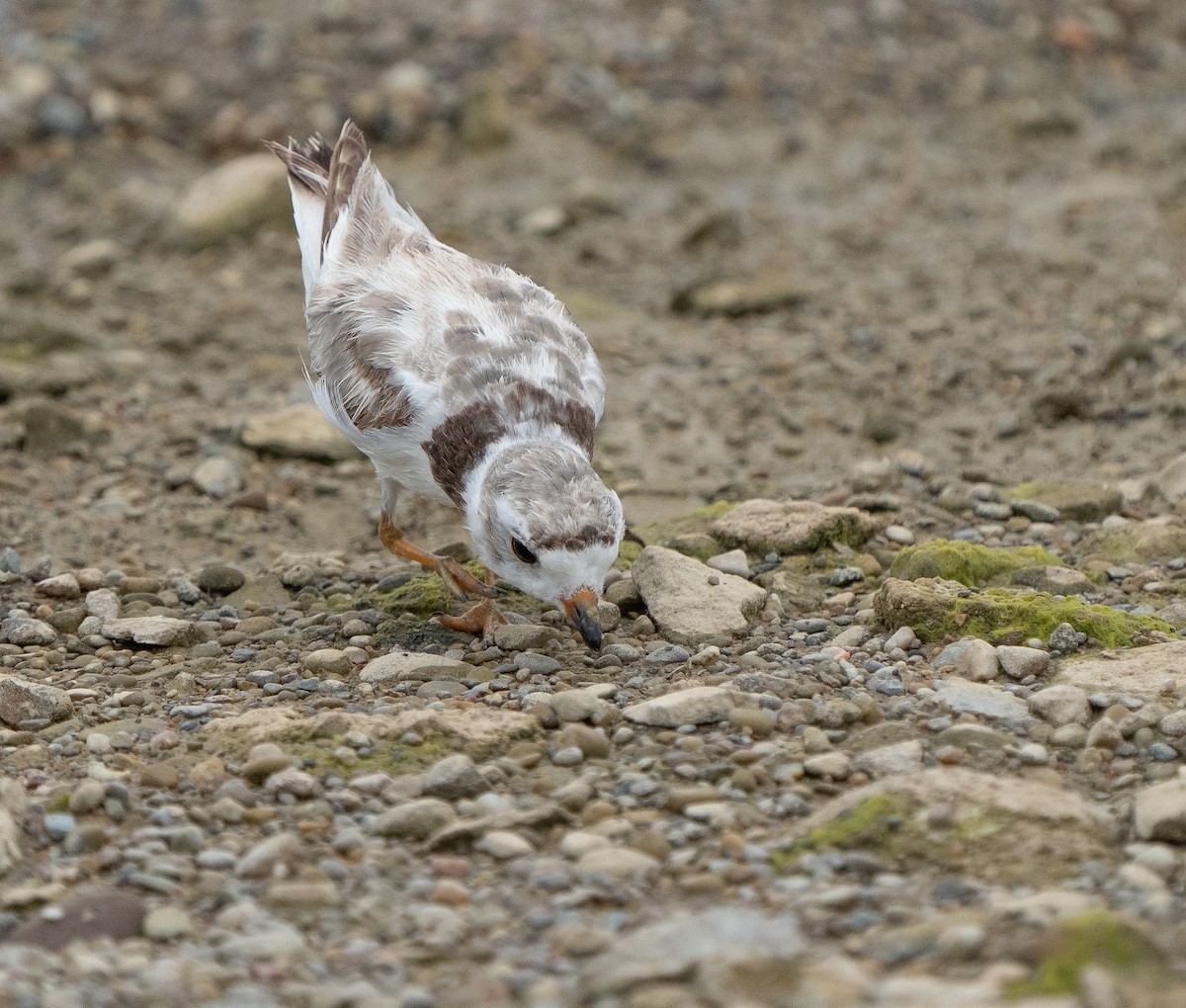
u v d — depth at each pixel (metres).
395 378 10.30
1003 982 6.37
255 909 7.32
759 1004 6.27
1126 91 26.73
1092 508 12.73
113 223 21.38
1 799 8.11
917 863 7.53
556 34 26.34
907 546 12.10
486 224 21.64
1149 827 7.66
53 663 10.60
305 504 13.88
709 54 26.34
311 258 12.07
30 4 26.42
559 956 6.84
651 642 10.49
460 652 10.48
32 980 6.66
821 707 9.22
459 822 7.98
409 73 24.81
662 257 20.67
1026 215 21.42
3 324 17.30
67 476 14.37
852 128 25.06
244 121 23.81
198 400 16.41
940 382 15.93
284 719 9.16
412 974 6.78
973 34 27.88
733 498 13.73
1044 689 9.30
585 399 10.23
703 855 7.70
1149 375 15.52
